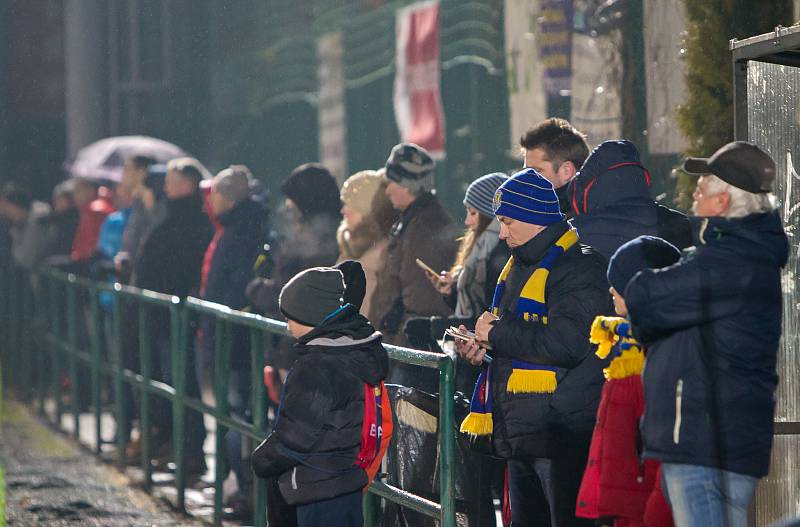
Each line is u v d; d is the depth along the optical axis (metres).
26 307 42.22
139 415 30.64
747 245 12.84
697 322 12.79
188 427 27.67
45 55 62.25
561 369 14.82
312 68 46.09
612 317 14.30
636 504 13.66
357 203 22.20
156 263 29.81
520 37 29.36
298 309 15.20
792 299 16.20
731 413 12.74
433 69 36.16
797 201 16.28
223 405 23.55
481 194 18.67
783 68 16.36
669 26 22.80
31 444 34.00
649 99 23.72
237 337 25.72
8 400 42.47
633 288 12.98
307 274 15.29
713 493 12.76
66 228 43.25
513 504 15.94
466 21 34.38
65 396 41.53
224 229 27.33
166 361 29.17
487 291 17.92
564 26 27.12
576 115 26.69
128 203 36.62
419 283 21.12
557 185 16.89
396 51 39.06
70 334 34.88
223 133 53.00
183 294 29.94
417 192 21.41
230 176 27.25
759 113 16.31
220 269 27.16
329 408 14.98
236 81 52.12
